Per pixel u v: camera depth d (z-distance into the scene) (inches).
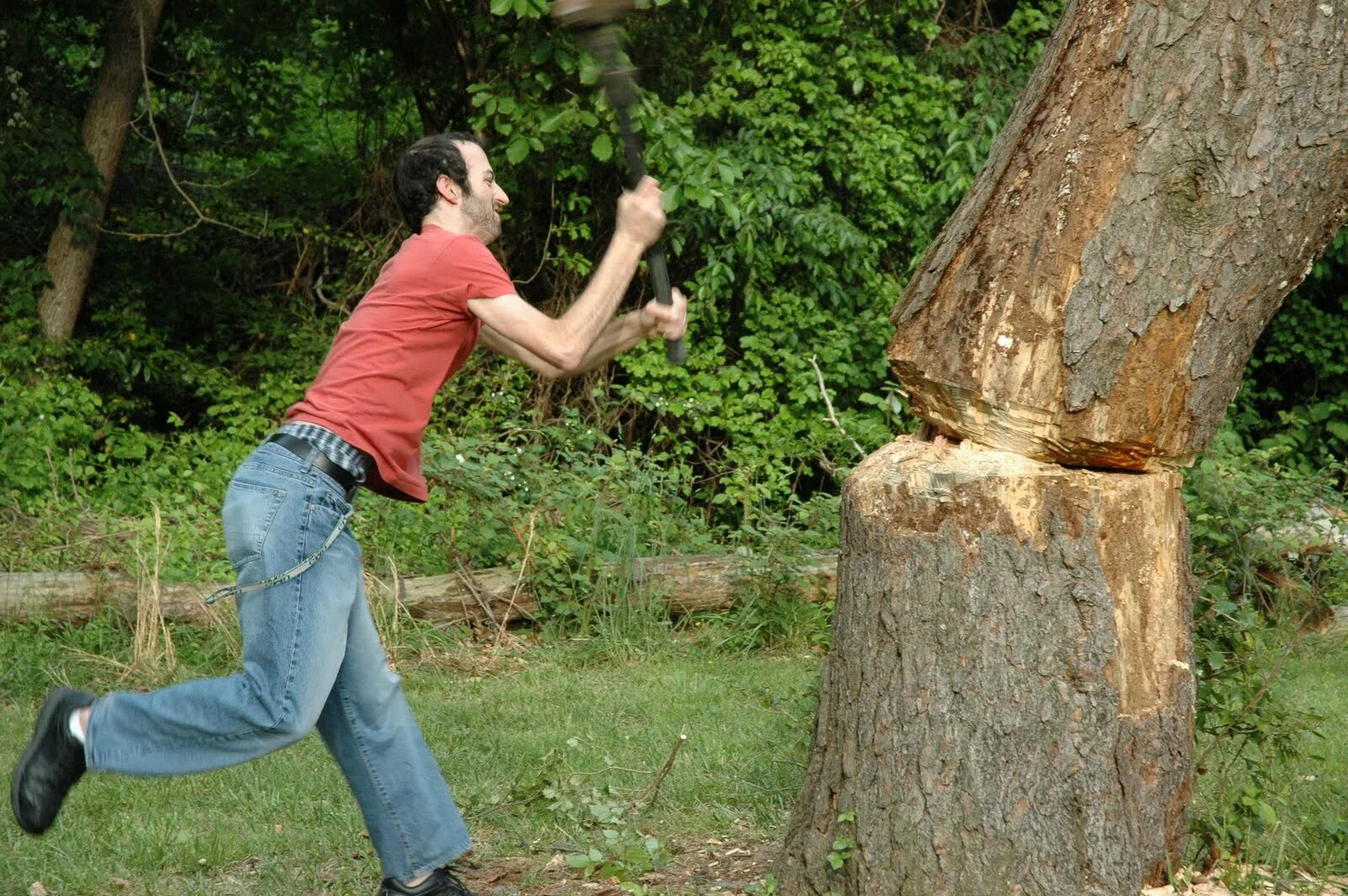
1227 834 150.6
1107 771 129.4
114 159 520.4
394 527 351.9
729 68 482.0
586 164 492.1
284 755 218.7
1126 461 132.3
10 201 517.3
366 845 174.9
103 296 546.3
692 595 336.8
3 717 252.7
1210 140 125.2
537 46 430.9
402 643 310.8
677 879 158.7
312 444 132.7
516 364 500.1
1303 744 220.8
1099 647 129.6
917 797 131.0
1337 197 129.3
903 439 145.2
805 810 141.6
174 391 561.3
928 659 131.5
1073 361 128.2
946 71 524.1
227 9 530.3
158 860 169.2
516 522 342.6
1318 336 548.1
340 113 634.8
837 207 506.0
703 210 482.6
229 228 557.3
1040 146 130.9
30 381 486.3
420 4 515.5
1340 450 561.3
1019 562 130.0
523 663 309.1
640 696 271.9
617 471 366.0
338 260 588.7
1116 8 128.7
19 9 518.9
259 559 129.7
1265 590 322.7
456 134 146.2
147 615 293.7
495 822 183.2
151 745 130.5
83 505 391.9
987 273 131.5
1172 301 126.1
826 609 302.0
